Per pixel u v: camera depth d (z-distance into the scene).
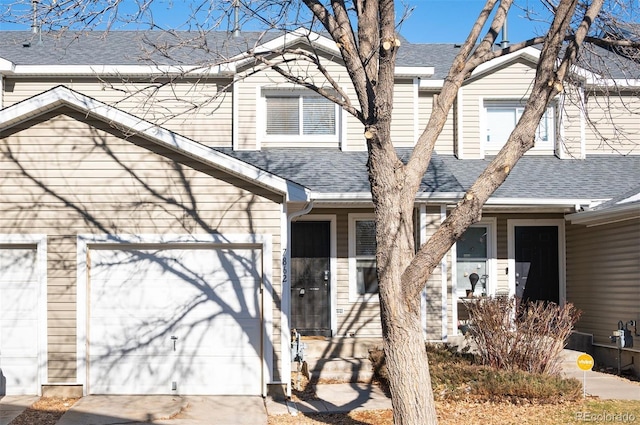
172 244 11.46
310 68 15.45
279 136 15.50
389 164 8.12
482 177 7.77
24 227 11.27
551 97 8.05
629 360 13.29
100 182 11.39
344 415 10.27
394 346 7.88
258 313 11.55
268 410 10.50
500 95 16.23
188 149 11.25
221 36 17.56
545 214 15.86
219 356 11.48
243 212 11.50
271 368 11.31
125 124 11.20
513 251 15.78
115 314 11.42
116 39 17.47
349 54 8.55
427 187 13.55
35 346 11.27
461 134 16.14
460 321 15.24
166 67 15.03
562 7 8.09
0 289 11.31
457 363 11.88
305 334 14.83
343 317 14.77
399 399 7.83
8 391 11.18
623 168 15.80
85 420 9.68
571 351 14.02
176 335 11.46
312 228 15.04
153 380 11.39
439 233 7.76
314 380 12.45
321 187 13.49
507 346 11.72
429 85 16.00
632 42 10.01
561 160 16.17
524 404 10.61
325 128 15.63
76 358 11.15
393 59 7.92
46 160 11.37
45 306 11.18
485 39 8.79
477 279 15.30
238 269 11.58
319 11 8.90
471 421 9.70
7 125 11.30
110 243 11.36
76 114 11.40
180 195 11.46
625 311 13.44
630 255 13.30
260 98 15.45
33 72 15.30
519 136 7.87
